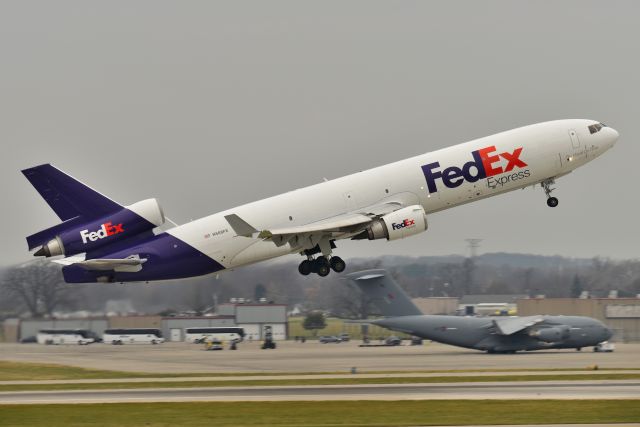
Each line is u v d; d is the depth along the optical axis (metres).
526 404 150.38
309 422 136.75
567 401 153.25
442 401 155.75
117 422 140.12
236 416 143.88
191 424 137.25
